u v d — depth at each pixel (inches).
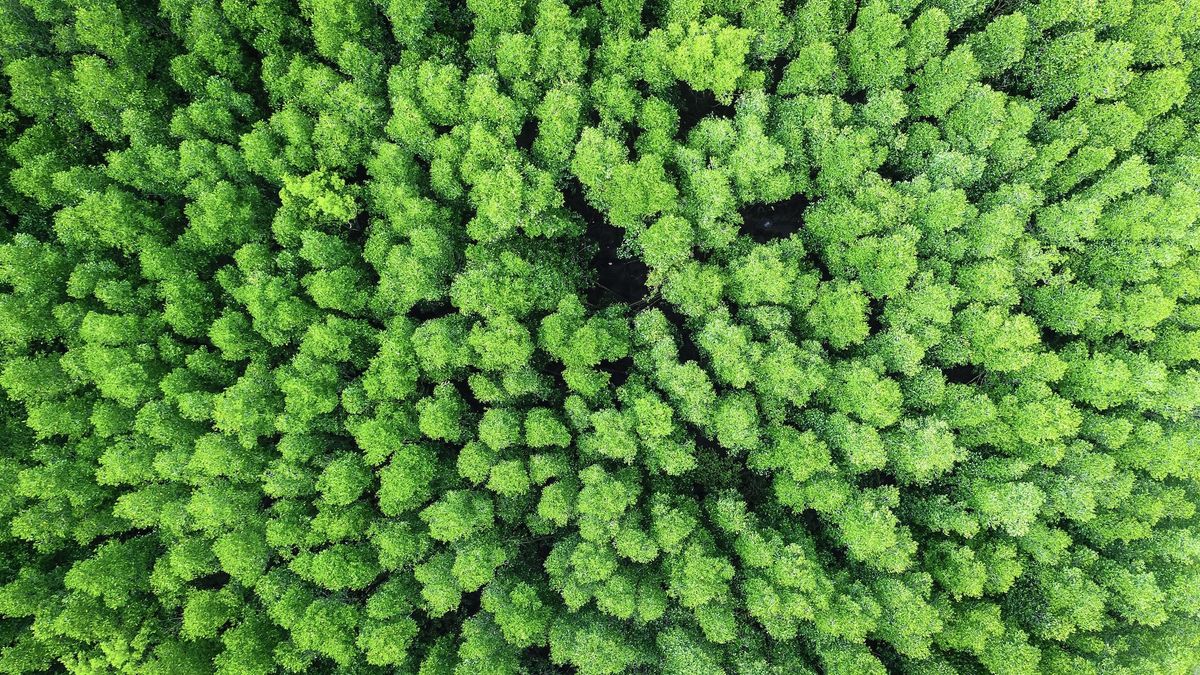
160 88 1373.0
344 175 1385.3
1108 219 1333.7
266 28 1362.0
